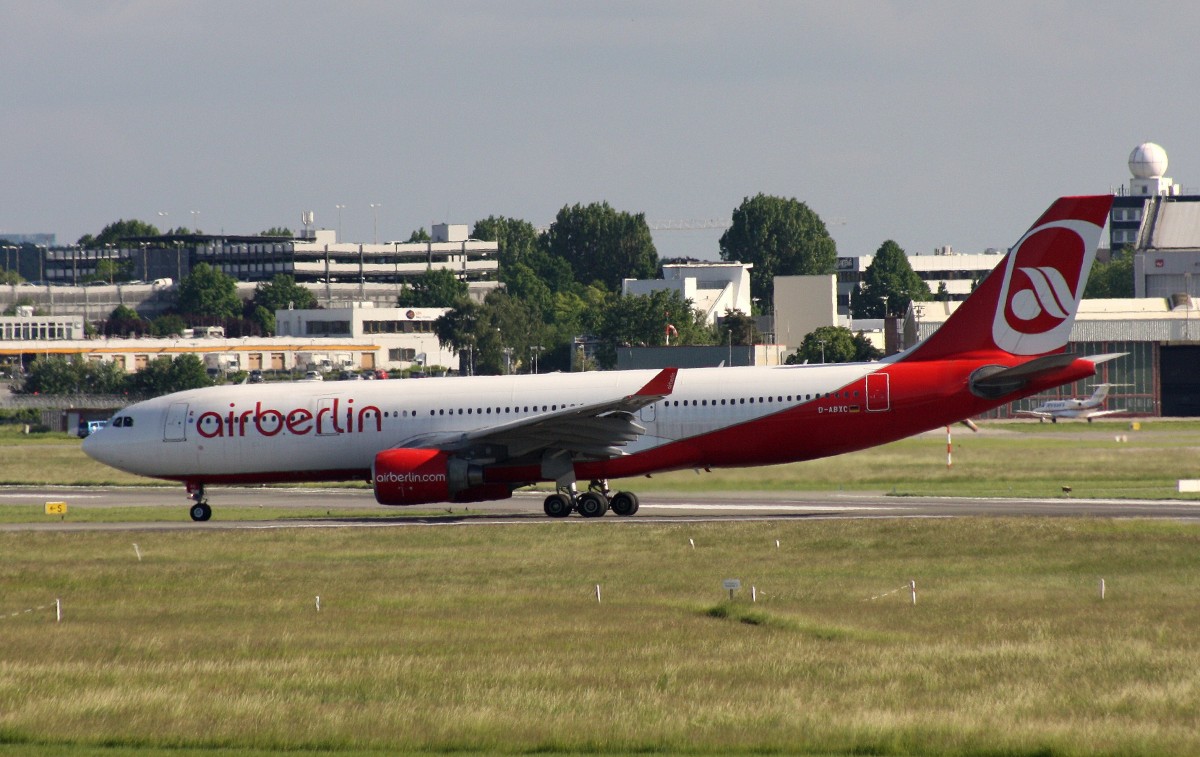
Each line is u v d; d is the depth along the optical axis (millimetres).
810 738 70250
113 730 73375
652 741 70188
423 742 70625
